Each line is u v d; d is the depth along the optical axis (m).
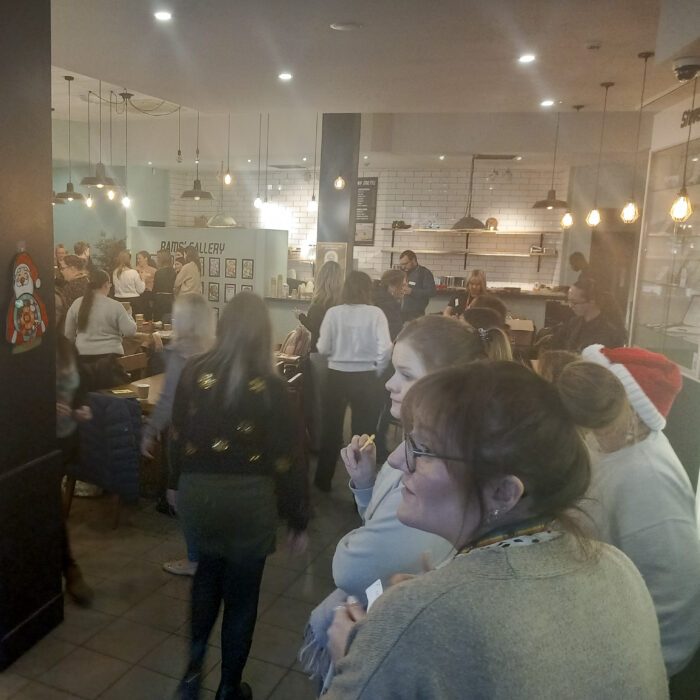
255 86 5.21
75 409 3.27
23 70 2.12
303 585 2.97
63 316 4.20
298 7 3.46
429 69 4.57
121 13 3.63
